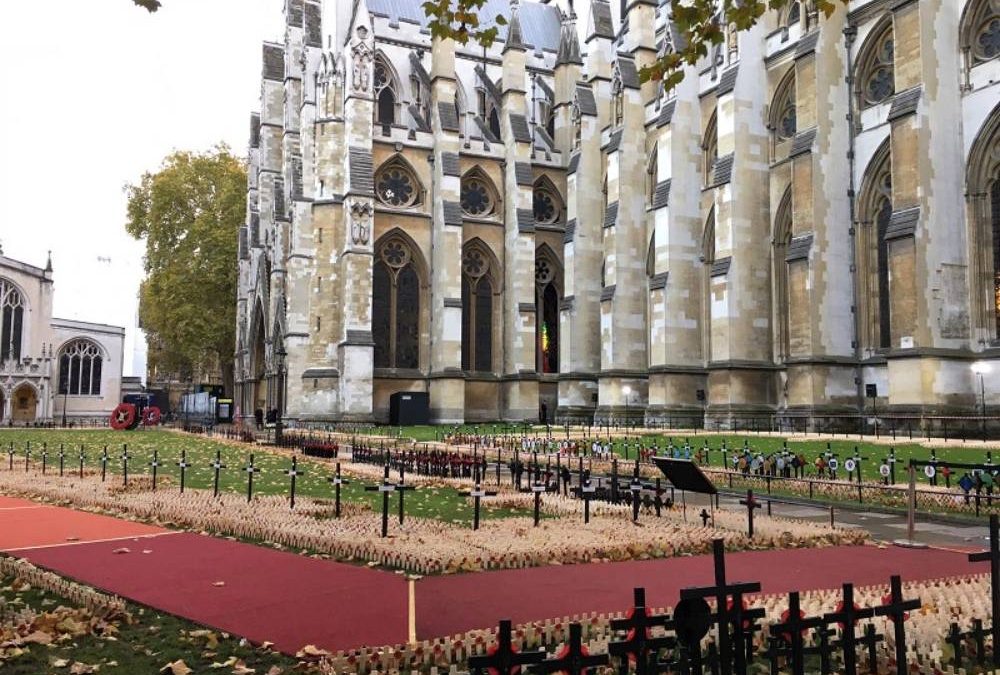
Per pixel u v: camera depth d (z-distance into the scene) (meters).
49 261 87.19
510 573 11.81
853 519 18.38
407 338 62.97
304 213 64.81
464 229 65.19
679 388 51.34
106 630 8.80
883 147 41.41
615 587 10.90
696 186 53.25
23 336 84.12
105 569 11.97
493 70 73.81
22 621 8.90
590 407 60.47
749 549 14.26
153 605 9.94
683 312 52.03
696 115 53.66
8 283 82.88
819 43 42.84
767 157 48.12
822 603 9.49
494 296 66.12
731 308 46.19
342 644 8.27
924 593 10.12
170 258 86.44
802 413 41.03
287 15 74.06
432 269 63.16
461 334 63.34
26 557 12.91
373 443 40.88
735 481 24.92
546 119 73.56
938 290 36.12
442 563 11.82
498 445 35.06
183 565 12.24
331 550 13.27
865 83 43.19
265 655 8.02
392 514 17.38
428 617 9.28
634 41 59.16
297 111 73.06
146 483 22.56
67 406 89.31
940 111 37.09
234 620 9.23
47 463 30.78
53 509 18.69
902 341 36.16
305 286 64.25
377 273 62.41
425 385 62.59
